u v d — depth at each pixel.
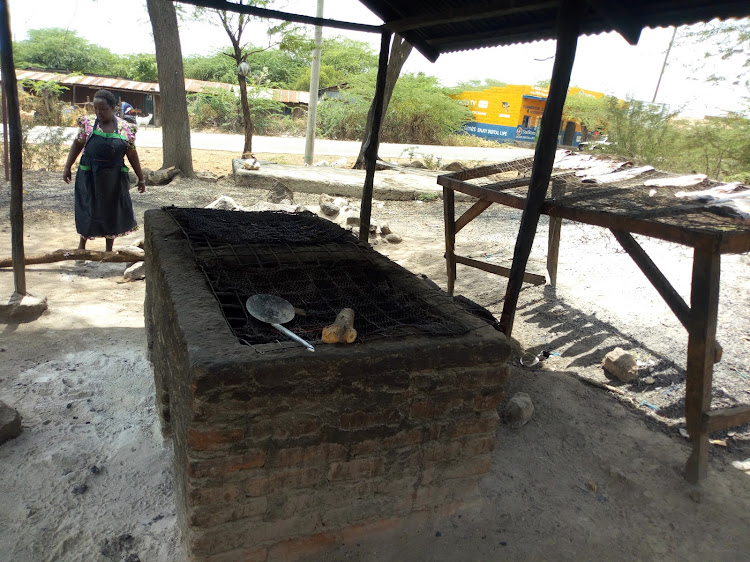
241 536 2.05
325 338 2.00
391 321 2.38
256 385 1.82
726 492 2.84
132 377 3.54
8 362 3.56
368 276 3.07
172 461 2.76
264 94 25.66
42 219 7.14
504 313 3.28
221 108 24.98
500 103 30.95
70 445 2.83
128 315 4.54
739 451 3.20
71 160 5.03
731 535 2.58
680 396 3.66
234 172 11.19
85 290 5.04
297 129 26.12
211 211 3.90
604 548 2.47
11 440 2.83
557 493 2.79
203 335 1.95
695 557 2.46
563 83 2.81
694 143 11.58
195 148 17.11
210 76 34.50
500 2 3.07
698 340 2.68
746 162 10.90
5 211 7.19
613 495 2.83
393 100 25.73
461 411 2.26
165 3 10.16
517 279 3.21
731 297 5.14
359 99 25.52
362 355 1.96
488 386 2.26
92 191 5.02
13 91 3.79
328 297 2.74
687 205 3.28
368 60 34.41
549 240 5.38
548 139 2.94
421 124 27.23
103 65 33.50
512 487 2.79
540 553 2.41
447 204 4.82
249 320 2.27
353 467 2.14
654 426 3.39
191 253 2.88
